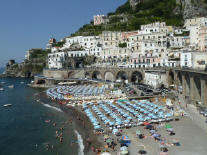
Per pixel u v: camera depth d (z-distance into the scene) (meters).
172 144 51.25
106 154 45.31
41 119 86.69
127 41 191.25
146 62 145.75
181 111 75.44
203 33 144.25
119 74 153.62
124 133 61.06
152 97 97.38
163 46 147.50
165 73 122.62
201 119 66.06
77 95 113.25
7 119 89.81
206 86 74.31
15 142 66.00
